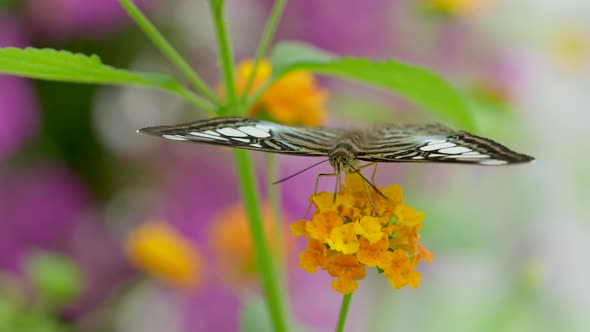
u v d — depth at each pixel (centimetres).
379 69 47
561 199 68
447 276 63
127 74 46
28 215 64
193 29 69
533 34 67
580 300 65
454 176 62
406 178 60
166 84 46
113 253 65
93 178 67
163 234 57
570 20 71
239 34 69
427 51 67
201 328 63
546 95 71
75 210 65
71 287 56
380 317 57
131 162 68
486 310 60
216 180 68
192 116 69
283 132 45
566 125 71
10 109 64
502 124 59
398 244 44
